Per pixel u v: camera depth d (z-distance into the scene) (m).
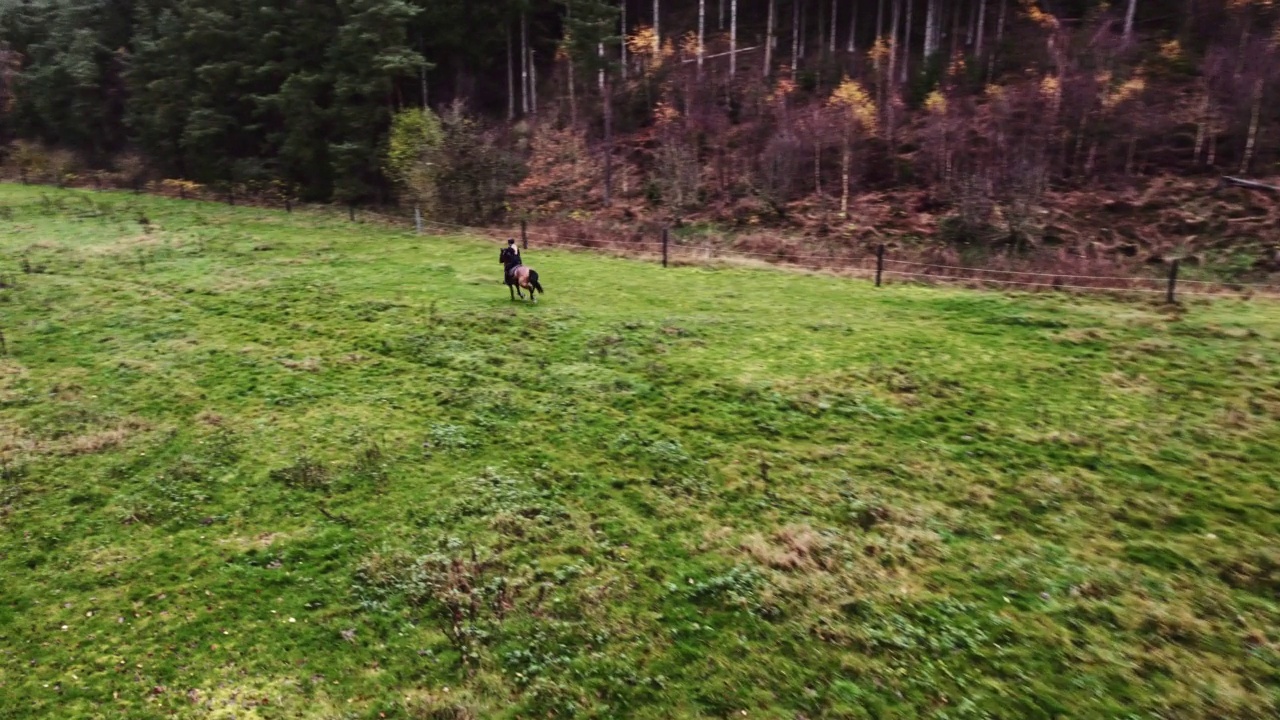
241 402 15.00
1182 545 10.27
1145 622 8.81
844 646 8.56
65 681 8.08
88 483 11.95
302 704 7.82
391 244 30.23
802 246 29.64
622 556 10.24
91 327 19.14
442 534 10.67
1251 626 8.71
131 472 12.32
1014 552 10.21
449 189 35.22
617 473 12.37
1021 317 19.25
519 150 42.06
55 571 9.90
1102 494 11.48
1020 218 27.66
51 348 17.70
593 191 38.47
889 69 41.56
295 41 44.09
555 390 15.43
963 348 17.36
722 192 35.69
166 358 17.11
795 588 9.50
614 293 22.64
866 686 8.00
